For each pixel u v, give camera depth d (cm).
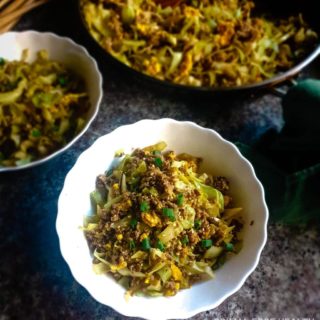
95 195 28
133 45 37
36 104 34
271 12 41
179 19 38
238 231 27
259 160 33
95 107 33
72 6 41
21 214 32
